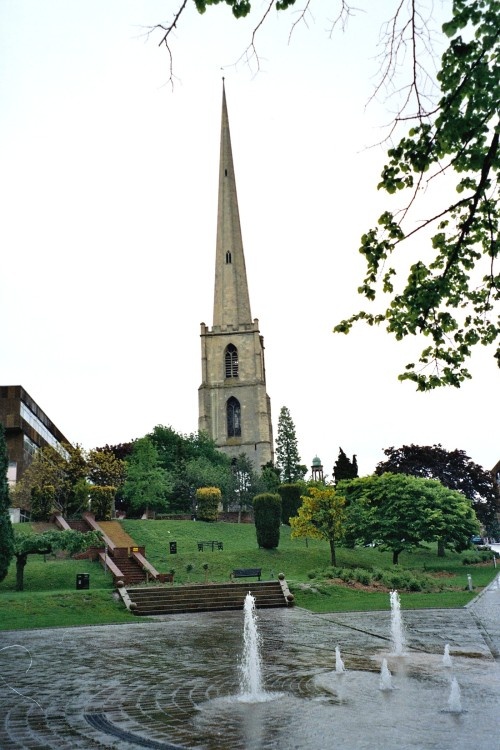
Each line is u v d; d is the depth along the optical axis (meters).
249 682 10.48
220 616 24.50
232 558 41.47
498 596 28.02
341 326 9.71
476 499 69.81
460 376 9.62
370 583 33.88
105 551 37.59
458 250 8.57
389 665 11.77
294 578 36.12
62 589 32.16
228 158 119.62
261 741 6.95
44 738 7.40
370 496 45.47
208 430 101.94
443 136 7.56
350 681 10.27
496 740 6.71
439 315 9.39
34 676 11.80
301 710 8.38
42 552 31.42
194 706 8.88
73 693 10.09
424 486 45.00
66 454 71.38
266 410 102.94
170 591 28.61
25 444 60.78
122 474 68.38
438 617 20.81
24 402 61.16
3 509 27.30
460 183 8.46
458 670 11.11
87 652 14.95
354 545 49.88
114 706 9.05
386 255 8.72
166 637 17.75
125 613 25.44
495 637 15.76
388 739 6.83
